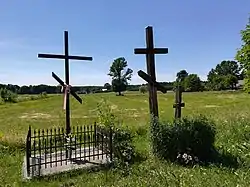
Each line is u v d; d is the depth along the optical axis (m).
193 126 10.09
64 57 11.40
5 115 41.97
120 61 118.31
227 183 7.61
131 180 8.35
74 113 41.47
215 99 61.25
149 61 10.75
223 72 128.00
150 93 10.80
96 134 11.22
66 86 11.36
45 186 8.32
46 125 27.78
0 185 8.54
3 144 13.39
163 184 7.79
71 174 9.09
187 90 92.94
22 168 9.91
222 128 14.02
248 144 11.25
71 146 10.85
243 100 53.84
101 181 8.45
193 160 9.75
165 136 10.13
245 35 15.43
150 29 10.73
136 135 14.77
